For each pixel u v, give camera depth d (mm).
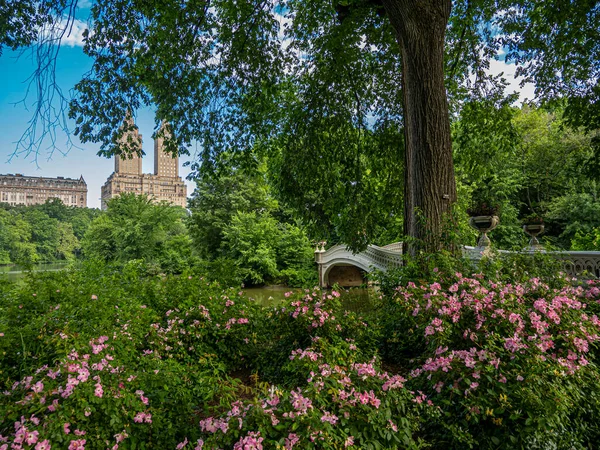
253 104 8828
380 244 19672
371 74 9266
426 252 4773
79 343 2500
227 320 4324
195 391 2715
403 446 2068
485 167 10062
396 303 3926
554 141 18922
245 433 1842
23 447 1581
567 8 7293
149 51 6996
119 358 2691
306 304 3834
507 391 2279
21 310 3766
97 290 4520
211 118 8570
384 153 9297
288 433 1797
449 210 5180
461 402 2301
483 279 3576
